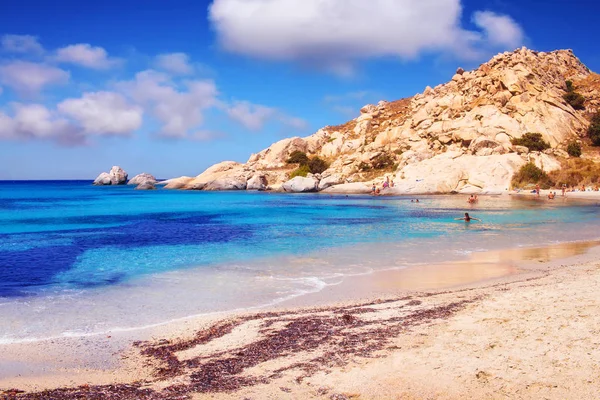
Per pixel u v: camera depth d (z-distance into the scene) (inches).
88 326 435.8
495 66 3747.5
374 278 634.8
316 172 3966.5
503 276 632.4
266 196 3203.7
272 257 812.0
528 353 317.7
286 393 279.3
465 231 1171.3
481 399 259.8
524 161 2984.7
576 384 269.6
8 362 348.8
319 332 396.8
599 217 1488.7
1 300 531.8
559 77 3909.9
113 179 6215.6
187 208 2177.7
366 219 1540.4
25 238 1113.4
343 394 274.5
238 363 333.7
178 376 314.3
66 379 315.6
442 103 3811.5
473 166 3021.7
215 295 550.9
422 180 3011.8
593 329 355.3
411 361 318.3
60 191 4682.6
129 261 786.8
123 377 318.0
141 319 457.4
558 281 558.3
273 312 474.0
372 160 3631.9
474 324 391.5
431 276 643.5
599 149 3171.8
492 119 3314.5
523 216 1549.0
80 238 1109.7
